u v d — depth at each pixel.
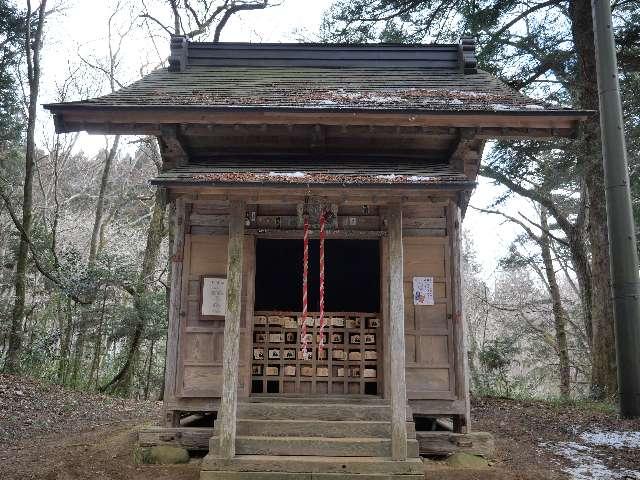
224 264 6.50
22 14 14.12
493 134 6.25
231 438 5.21
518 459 6.06
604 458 6.08
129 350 14.95
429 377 6.27
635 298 7.07
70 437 7.46
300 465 5.13
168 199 5.55
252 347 6.46
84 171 25.61
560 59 11.98
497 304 23.67
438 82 7.76
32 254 13.77
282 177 5.39
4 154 16.81
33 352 13.24
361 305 9.70
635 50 11.75
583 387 20.52
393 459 5.17
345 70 8.45
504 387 15.28
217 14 16.39
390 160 6.62
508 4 11.77
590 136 10.86
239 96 6.70
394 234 5.54
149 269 14.88
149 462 5.77
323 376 6.62
